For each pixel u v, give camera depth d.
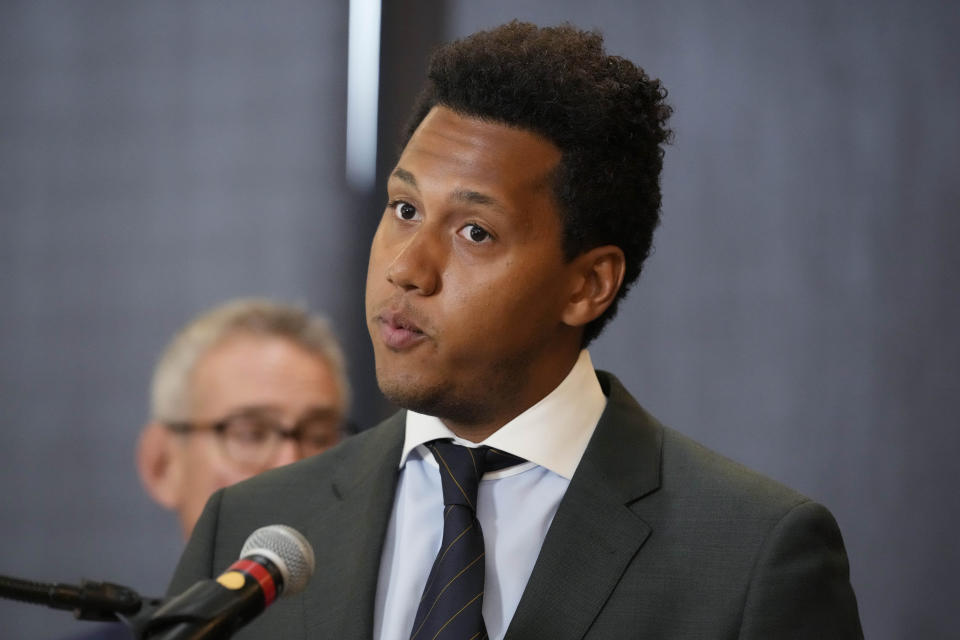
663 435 5.00
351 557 4.73
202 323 8.02
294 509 5.04
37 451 10.27
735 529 4.50
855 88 9.24
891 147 9.17
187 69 10.47
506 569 4.55
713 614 4.35
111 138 10.47
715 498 4.62
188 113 10.45
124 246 10.39
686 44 9.45
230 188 10.34
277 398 7.67
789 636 4.30
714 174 9.36
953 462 8.95
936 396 9.02
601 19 9.59
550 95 4.62
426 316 4.46
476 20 9.92
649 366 9.37
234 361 7.75
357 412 9.97
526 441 4.70
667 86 9.44
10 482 10.24
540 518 4.64
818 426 9.14
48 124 10.51
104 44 10.54
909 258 9.10
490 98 4.61
